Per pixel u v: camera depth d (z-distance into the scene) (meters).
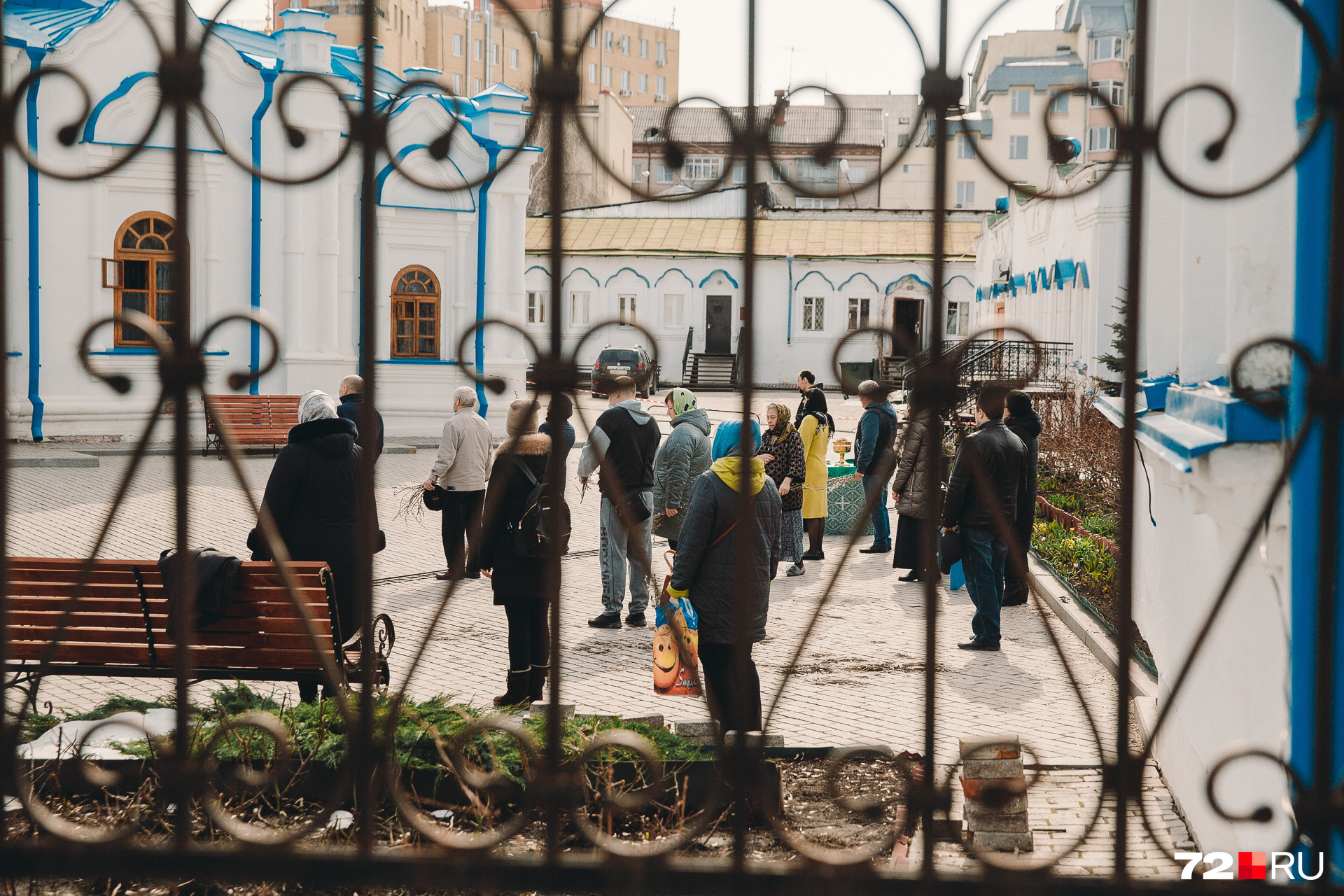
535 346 2.00
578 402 2.03
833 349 1.97
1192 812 4.38
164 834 3.66
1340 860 2.45
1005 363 18.91
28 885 3.02
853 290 43.88
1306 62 2.55
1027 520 8.74
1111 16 46.38
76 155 19.34
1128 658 1.95
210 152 20.19
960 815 4.48
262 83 20.50
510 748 4.12
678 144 1.97
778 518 5.46
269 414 19.91
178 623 1.99
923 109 1.95
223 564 4.93
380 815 3.88
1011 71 48.88
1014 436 7.98
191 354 1.97
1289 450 1.89
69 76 1.95
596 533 13.37
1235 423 3.03
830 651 7.88
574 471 17.47
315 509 6.03
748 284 1.98
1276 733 3.21
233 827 2.00
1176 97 1.86
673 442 8.51
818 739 5.90
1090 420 14.12
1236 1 3.42
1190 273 4.35
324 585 4.95
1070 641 8.20
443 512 9.87
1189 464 3.35
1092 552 10.05
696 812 4.12
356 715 2.18
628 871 1.96
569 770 2.00
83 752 3.91
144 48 19.70
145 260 20.08
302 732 4.15
